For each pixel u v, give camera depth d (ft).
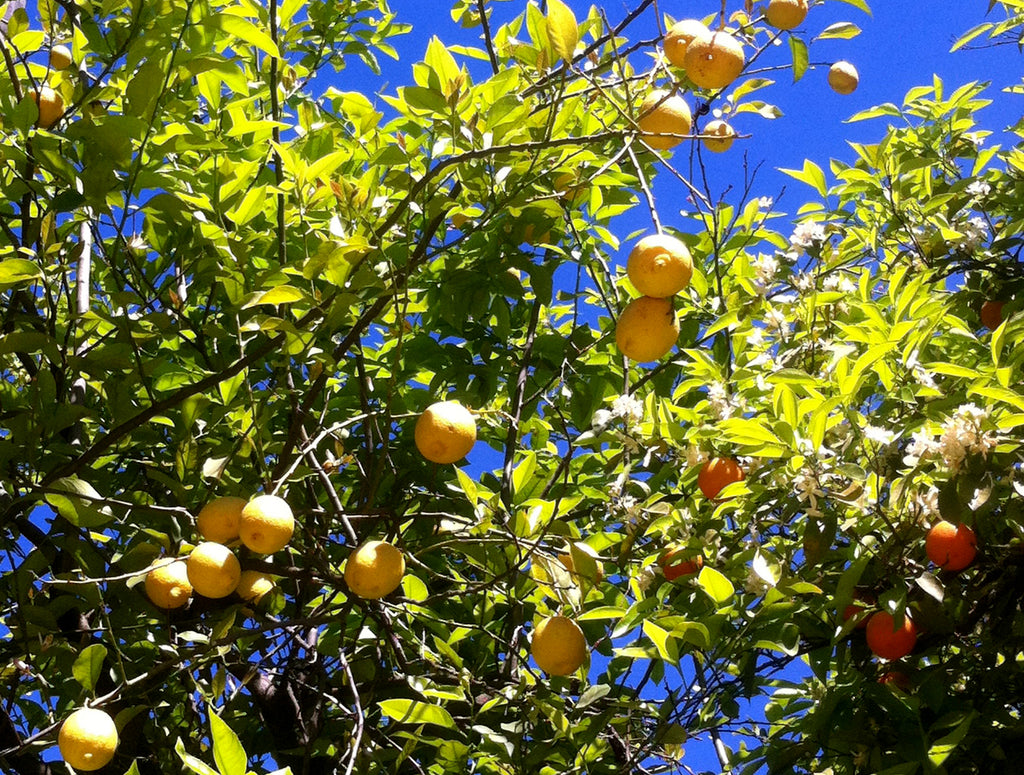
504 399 8.95
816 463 6.41
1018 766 6.38
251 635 6.84
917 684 6.46
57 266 7.35
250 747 8.46
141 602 6.98
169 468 7.86
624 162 8.45
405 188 6.69
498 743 6.77
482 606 7.52
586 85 7.10
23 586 6.91
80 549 7.13
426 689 6.81
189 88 8.47
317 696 7.74
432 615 7.16
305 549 6.85
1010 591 6.53
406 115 7.71
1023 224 8.69
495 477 8.64
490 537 6.62
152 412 6.44
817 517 6.48
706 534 6.79
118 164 6.55
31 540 7.72
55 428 6.77
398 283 6.61
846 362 6.61
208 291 8.52
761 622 6.54
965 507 6.19
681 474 7.38
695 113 6.81
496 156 6.93
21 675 7.09
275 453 7.20
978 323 8.78
